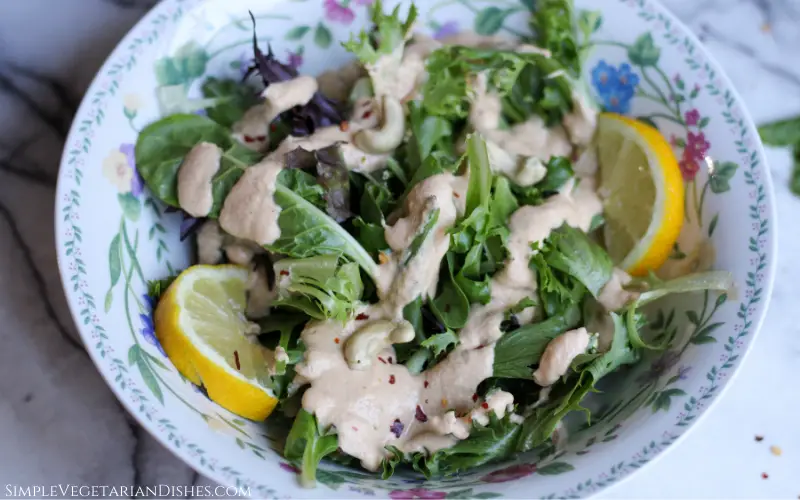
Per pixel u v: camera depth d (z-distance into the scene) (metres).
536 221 0.34
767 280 0.33
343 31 0.37
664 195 0.35
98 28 0.38
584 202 0.36
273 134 0.36
